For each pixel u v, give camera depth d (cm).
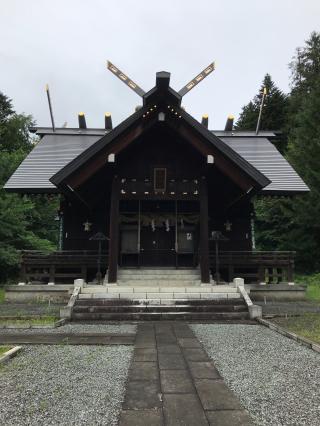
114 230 1201
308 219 2255
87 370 486
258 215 2617
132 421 324
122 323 893
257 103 3750
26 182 1552
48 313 989
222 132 2077
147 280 1277
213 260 1347
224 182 1385
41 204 2719
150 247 1532
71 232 1571
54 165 1711
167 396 386
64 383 432
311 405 364
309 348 614
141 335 726
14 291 1296
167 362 522
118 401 376
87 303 1005
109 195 1510
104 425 321
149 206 1543
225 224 1573
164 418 331
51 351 594
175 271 1336
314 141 2352
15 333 750
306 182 2288
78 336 716
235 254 1473
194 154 1315
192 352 582
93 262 1361
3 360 523
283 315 947
